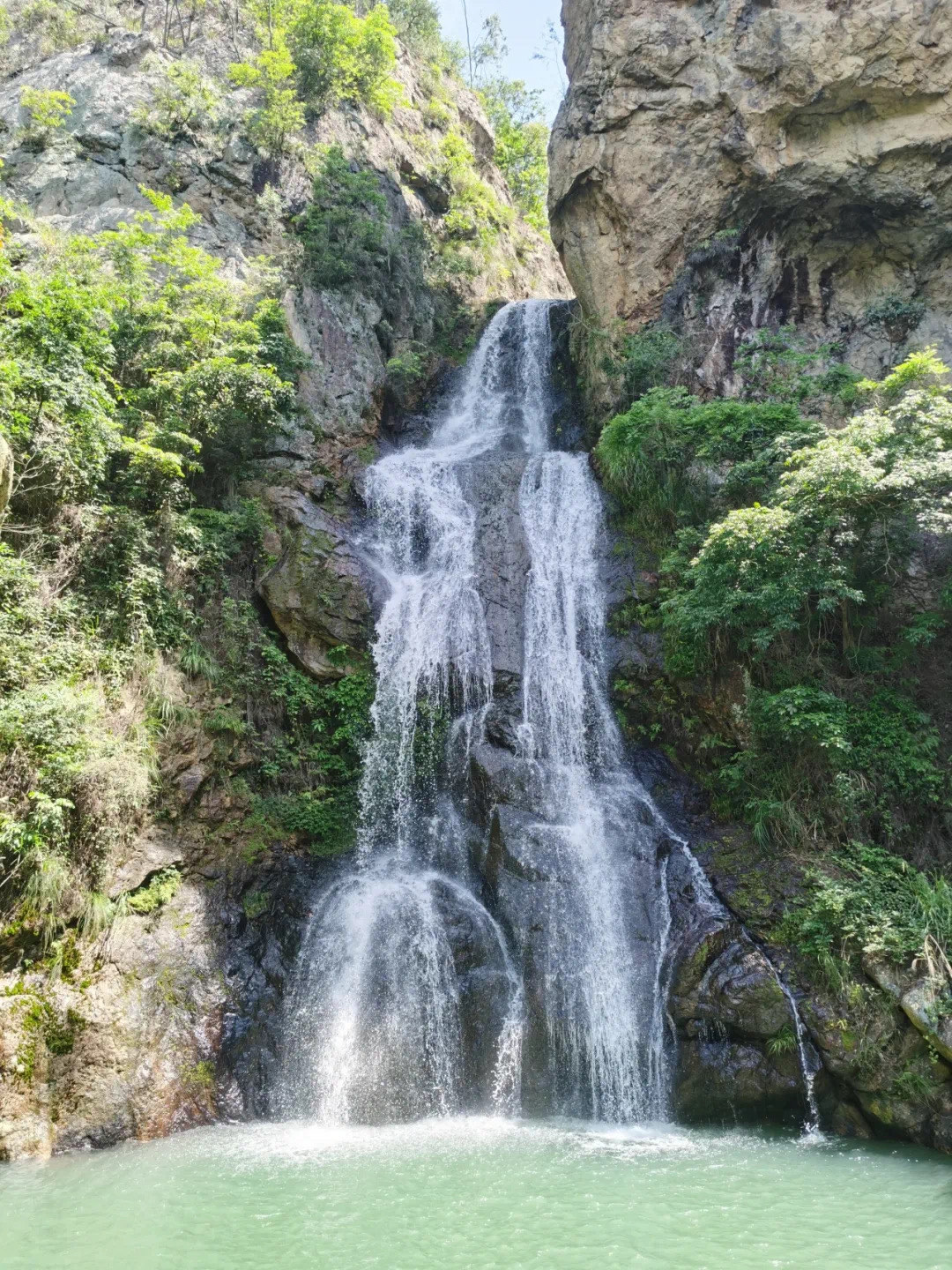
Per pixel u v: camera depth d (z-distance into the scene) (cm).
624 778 1330
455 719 1370
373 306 2116
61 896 995
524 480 1761
